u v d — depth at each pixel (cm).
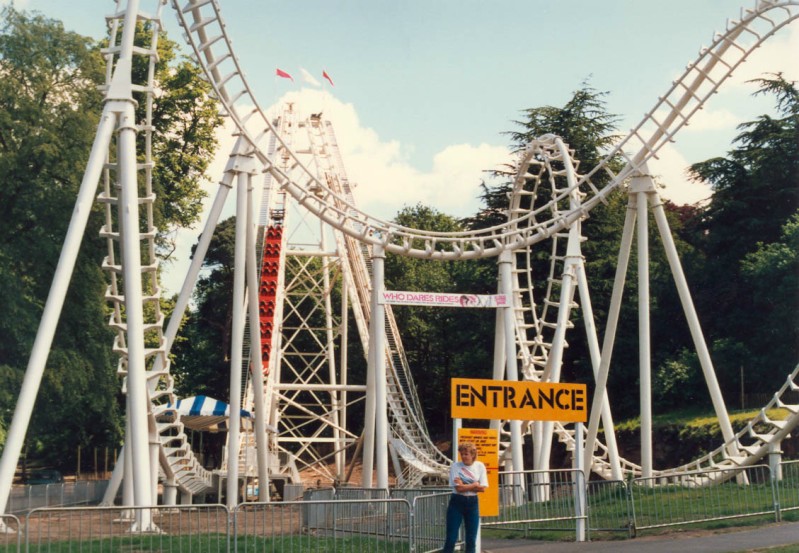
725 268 6438
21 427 2417
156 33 2820
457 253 4022
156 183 5228
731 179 6569
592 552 1980
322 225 6366
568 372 7075
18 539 1656
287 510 2311
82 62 4531
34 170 4356
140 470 2527
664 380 6012
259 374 3603
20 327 4106
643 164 3538
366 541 1991
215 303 8906
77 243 2564
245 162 3397
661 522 2367
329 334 6203
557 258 4166
